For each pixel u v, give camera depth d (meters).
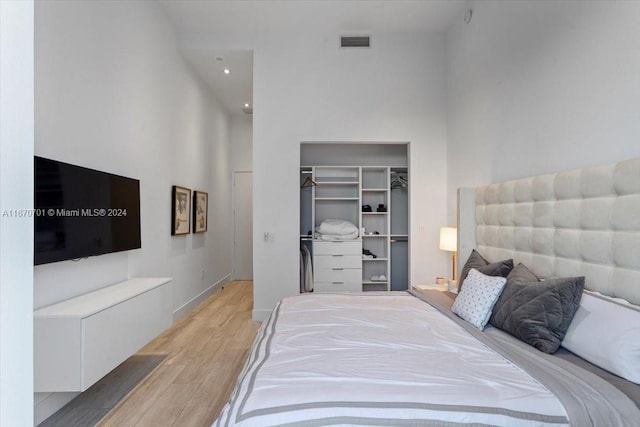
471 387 1.24
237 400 1.18
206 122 5.06
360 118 4.10
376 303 2.51
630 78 1.70
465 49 3.59
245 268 6.54
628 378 1.31
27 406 0.57
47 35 2.03
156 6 3.49
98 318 1.98
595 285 1.78
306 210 4.77
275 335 1.81
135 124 3.07
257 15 3.78
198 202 4.64
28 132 0.58
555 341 1.62
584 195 1.88
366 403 1.14
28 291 0.58
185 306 4.22
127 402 2.19
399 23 3.94
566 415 1.12
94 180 2.36
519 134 2.63
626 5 1.71
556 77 2.22
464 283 2.32
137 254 3.09
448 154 4.04
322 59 4.09
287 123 4.07
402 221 4.80
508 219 2.58
